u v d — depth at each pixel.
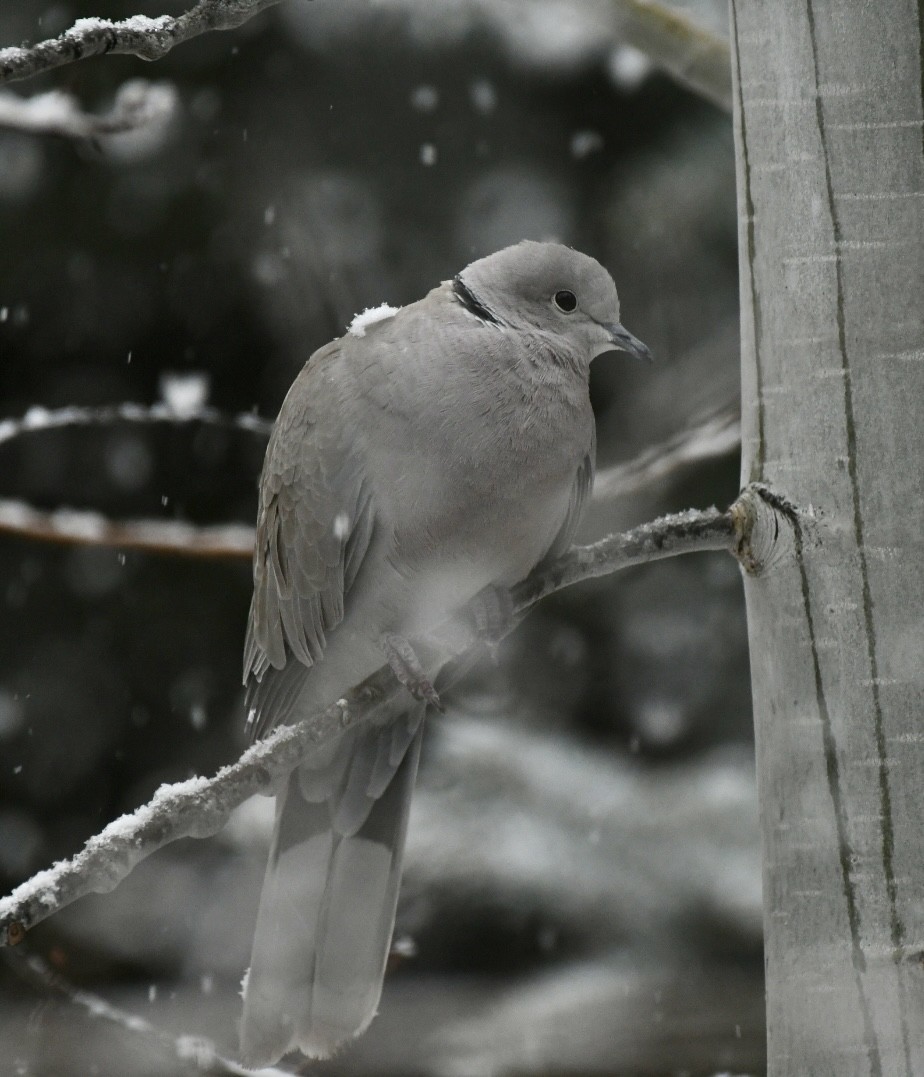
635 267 12.25
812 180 4.73
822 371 4.73
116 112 6.89
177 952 12.56
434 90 12.26
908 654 4.67
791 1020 4.79
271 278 12.46
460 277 7.12
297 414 7.14
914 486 4.68
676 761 12.46
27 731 13.55
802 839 4.77
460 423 6.59
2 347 13.05
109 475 12.98
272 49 12.23
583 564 4.99
